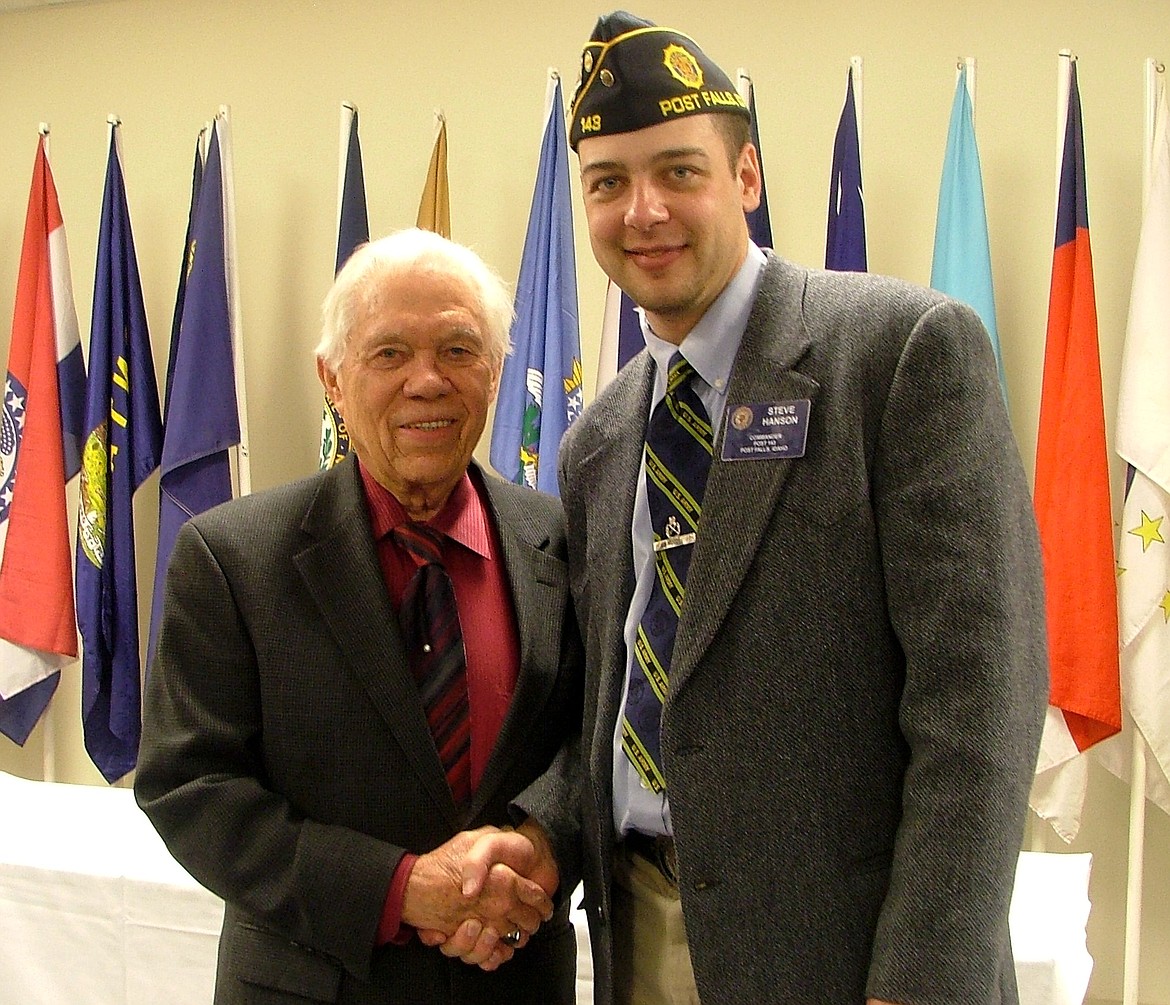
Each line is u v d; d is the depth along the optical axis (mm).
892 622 948
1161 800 2342
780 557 981
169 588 1280
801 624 971
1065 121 2271
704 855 1012
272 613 1239
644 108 1025
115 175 2738
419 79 2857
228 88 2977
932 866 888
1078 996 1629
